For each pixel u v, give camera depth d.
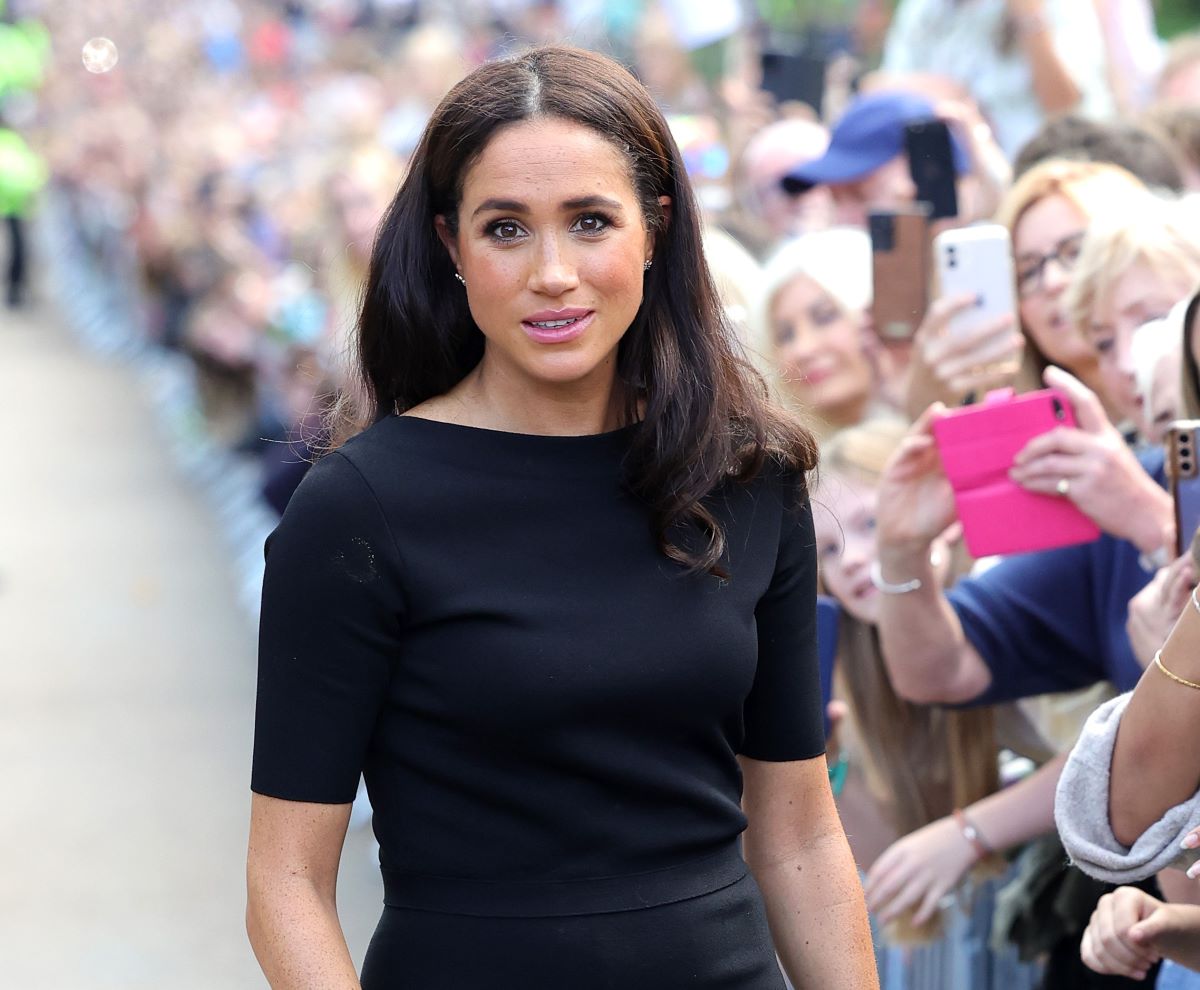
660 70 25.33
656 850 7.58
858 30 33.50
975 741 12.24
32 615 31.53
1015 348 11.88
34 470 44.97
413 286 8.02
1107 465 10.48
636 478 7.76
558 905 7.48
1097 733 7.96
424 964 7.52
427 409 7.99
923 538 11.06
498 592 7.52
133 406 52.62
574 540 7.66
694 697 7.64
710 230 14.50
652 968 7.48
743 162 19.19
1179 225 11.52
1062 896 11.34
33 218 85.94
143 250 45.62
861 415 13.90
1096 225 11.69
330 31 54.03
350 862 19.20
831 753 11.95
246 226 35.94
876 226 12.68
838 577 12.34
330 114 36.75
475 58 32.75
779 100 21.30
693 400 7.82
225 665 27.83
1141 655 9.84
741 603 7.86
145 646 29.11
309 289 26.58
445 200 7.76
